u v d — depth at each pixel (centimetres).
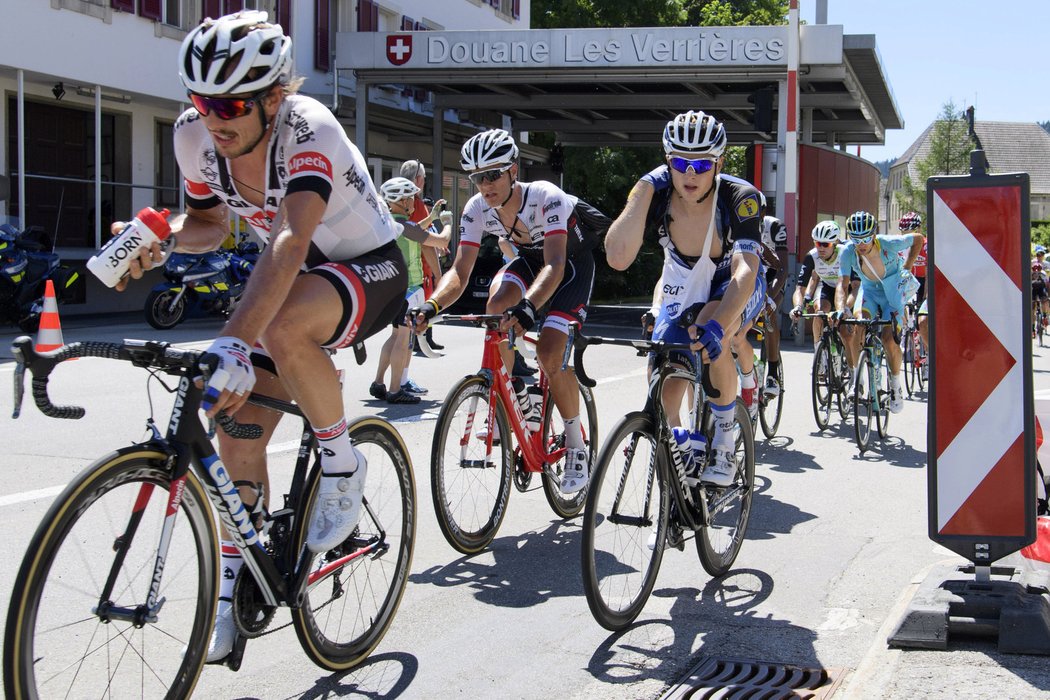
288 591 290
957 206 337
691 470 402
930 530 346
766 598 404
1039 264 1972
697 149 382
